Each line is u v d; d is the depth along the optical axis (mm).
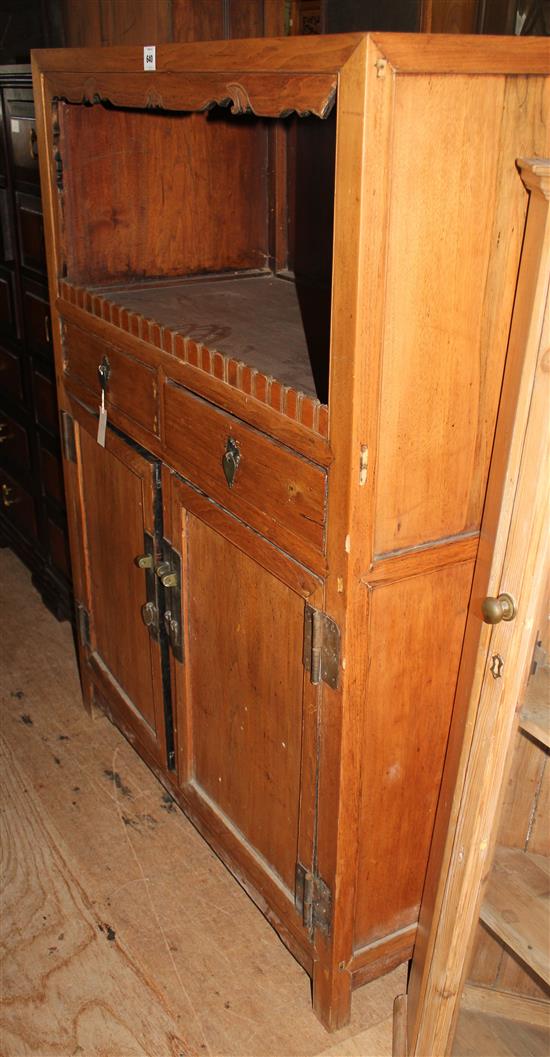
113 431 1756
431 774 1414
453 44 944
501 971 1363
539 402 1026
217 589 1515
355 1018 1556
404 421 1108
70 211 1758
